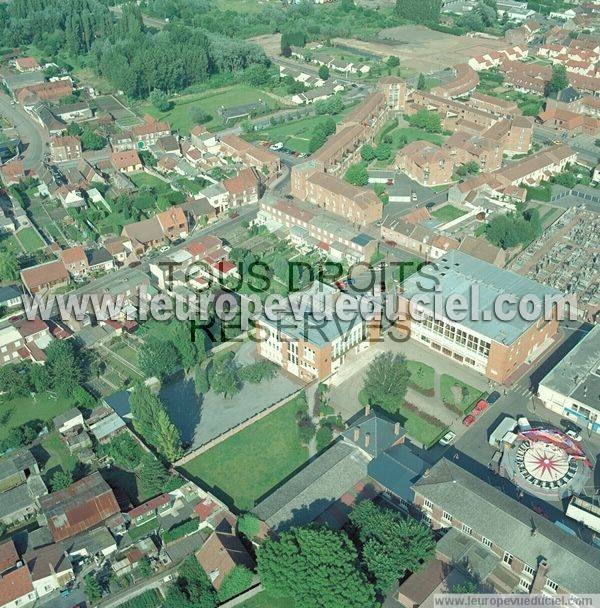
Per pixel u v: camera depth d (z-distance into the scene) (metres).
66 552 147.75
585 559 133.75
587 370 190.62
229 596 141.12
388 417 185.88
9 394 195.38
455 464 162.25
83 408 192.25
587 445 177.25
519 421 181.25
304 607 133.50
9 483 168.00
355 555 137.62
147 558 150.38
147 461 167.00
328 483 160.12
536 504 160.25
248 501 163.00
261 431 182.62
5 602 139.88
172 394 196.62
